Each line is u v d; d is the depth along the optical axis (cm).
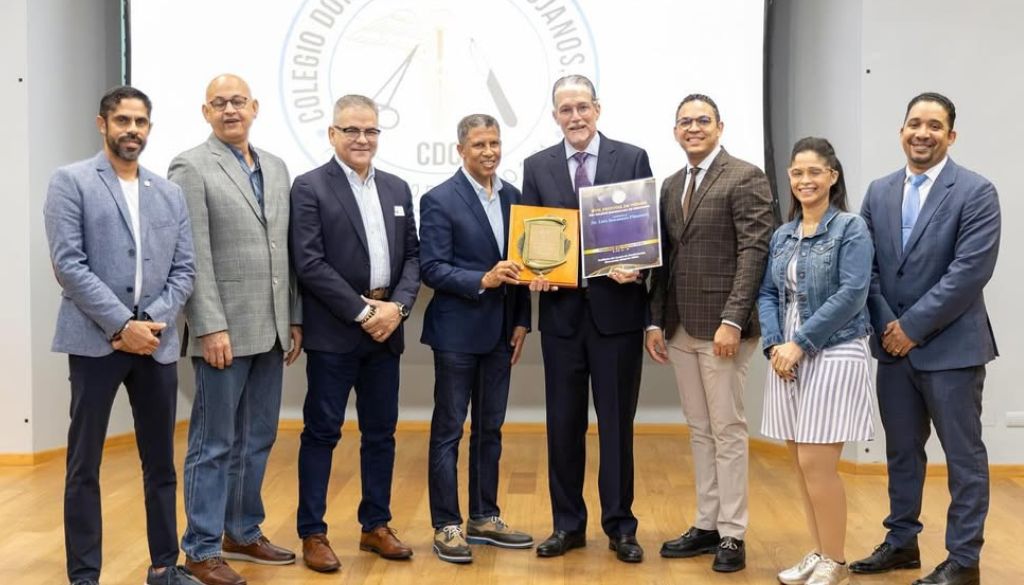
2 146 483
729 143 507
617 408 335
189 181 308
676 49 509
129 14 511
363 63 521
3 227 485
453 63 520
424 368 577
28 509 403
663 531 377
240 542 334
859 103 474
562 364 338
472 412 353
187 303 306
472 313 339
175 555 299
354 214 329
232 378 312
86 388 280
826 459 296
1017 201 470
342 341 327
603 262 326
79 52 521
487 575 322
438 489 343
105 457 509
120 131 280
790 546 356
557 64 516
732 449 332
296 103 519
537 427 575
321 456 333
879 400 329
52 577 318
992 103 470
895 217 317
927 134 307
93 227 279
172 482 297
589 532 374
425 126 521
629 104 512
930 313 301
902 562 328
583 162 340
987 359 308
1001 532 373
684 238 334
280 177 330
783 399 304
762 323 310
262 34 516
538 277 328
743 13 504
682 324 334
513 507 411
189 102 513
